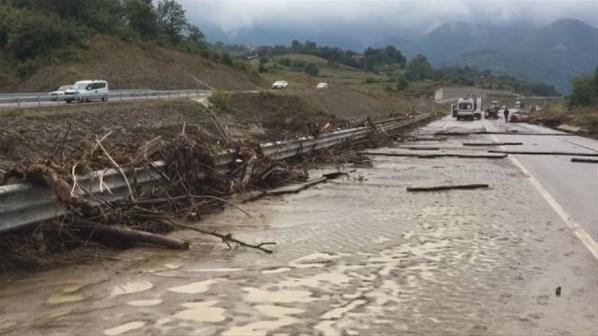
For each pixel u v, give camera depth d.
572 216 10.63
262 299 5.86
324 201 12.17
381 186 14.52
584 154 24.22
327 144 21.88
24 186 7.00
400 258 7.54
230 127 37.81
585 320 5.41
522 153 24.72
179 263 7.17
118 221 8.35
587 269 7.12
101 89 46.84
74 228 7.86
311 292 6.10
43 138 22.30
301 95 61.22
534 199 12.59
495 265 7.25
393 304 5.76
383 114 85.12
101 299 5.82
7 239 6.96
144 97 49.19
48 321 5.22
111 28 84.06
